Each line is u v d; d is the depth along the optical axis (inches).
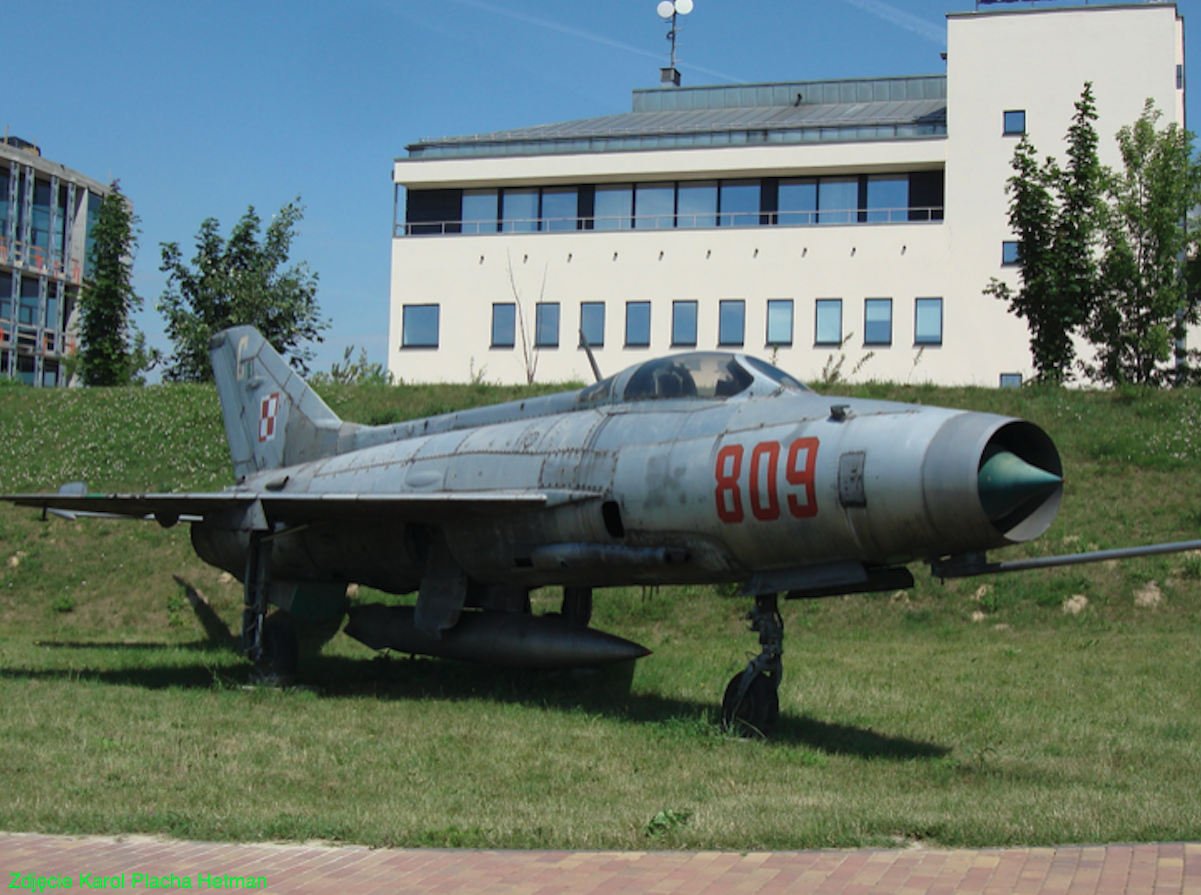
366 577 556.4
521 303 1369.3
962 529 331.0
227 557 579.8
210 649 650.8
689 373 437.7
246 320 1487.5
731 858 226.4
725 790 297.3
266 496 493.0
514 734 379.9
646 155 1386.6
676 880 210.8
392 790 294.8
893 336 1290.6
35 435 1018.1
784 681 502.0
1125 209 1080.2
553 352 1357.0
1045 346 1048.8
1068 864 217.5
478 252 1384.1
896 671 535.5
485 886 208.2
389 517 497.7
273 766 325.7
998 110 1322.6
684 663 561.9
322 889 207.3
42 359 2023.9
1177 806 271.4
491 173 1422.2
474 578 501.0
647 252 1341.0
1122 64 1309.1
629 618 723.4
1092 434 872.3
